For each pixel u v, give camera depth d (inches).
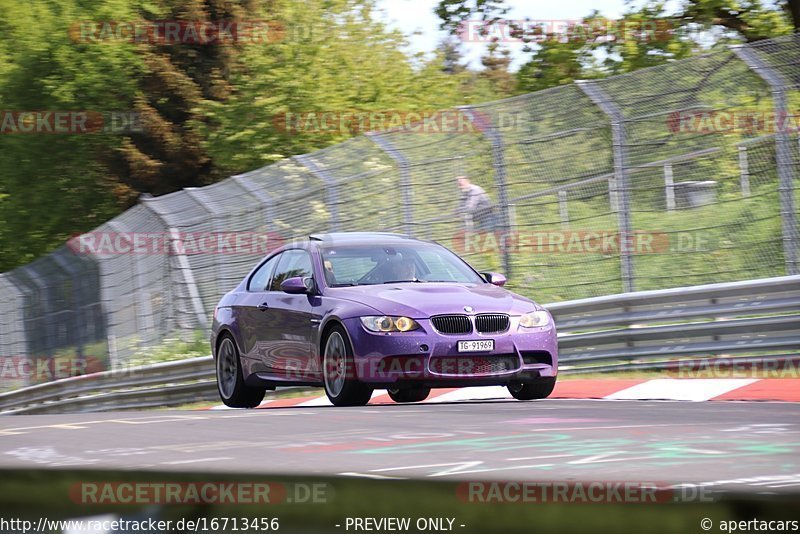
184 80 2696.9
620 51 2097.7
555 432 341.1
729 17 2117.4
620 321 1003.9
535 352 764.6
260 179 1405.0
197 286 1434.5
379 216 1302.9
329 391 772.6
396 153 1295.5
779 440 271.3
